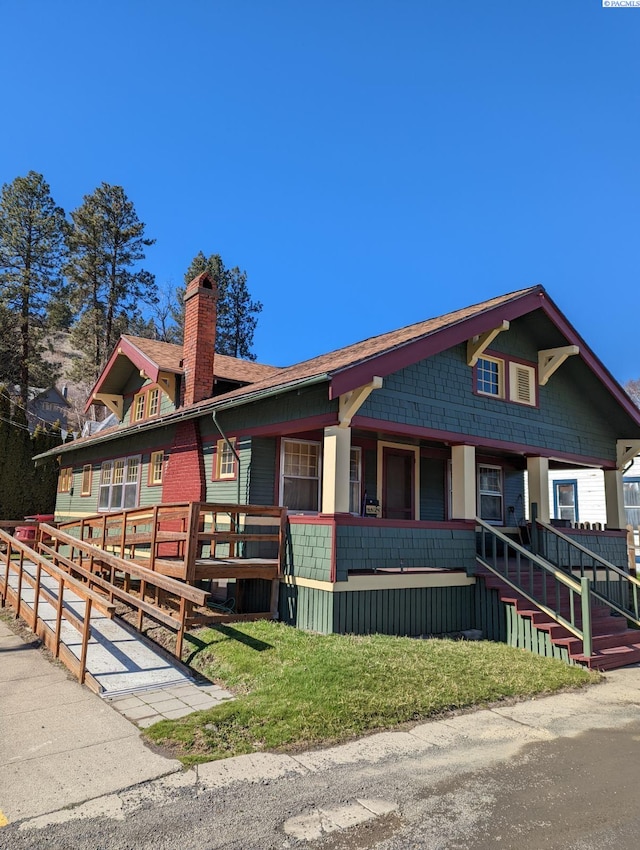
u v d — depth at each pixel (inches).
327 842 129.0
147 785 156.6
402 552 355.6
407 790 156.4
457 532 387.9
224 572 333.1
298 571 347.3
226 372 593.3
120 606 400.5
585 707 240.4
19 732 195.5
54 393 2094.0
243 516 409.4
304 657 266.7
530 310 428.5
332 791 154.5
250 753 179.5
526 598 354.6
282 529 360.2
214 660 278.2
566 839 132.3
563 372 498.3
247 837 130.4
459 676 259.1
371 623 335.3
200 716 206.2
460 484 405.4
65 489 791.1
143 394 665.0
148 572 317.1
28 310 1489.9
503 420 438.6
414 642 312.3
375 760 176.2
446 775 167.0
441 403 398.6
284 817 139.9
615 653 318.3
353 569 341.1
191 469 498.0
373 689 231.6
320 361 488.4
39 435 947.3
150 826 134.6
